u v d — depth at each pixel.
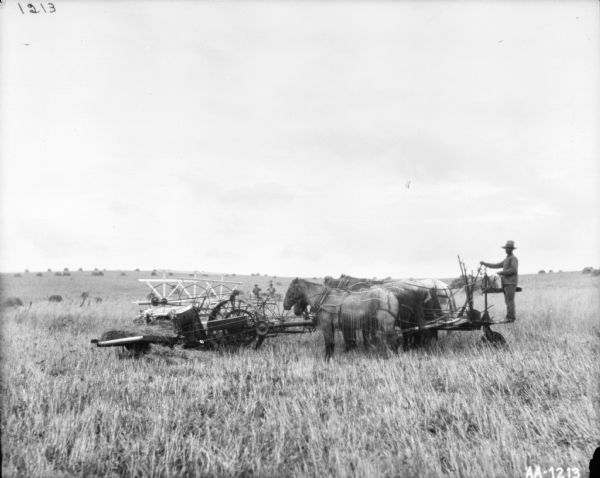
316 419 6.57
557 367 8.69
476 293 25.84
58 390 7.94
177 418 6.80
